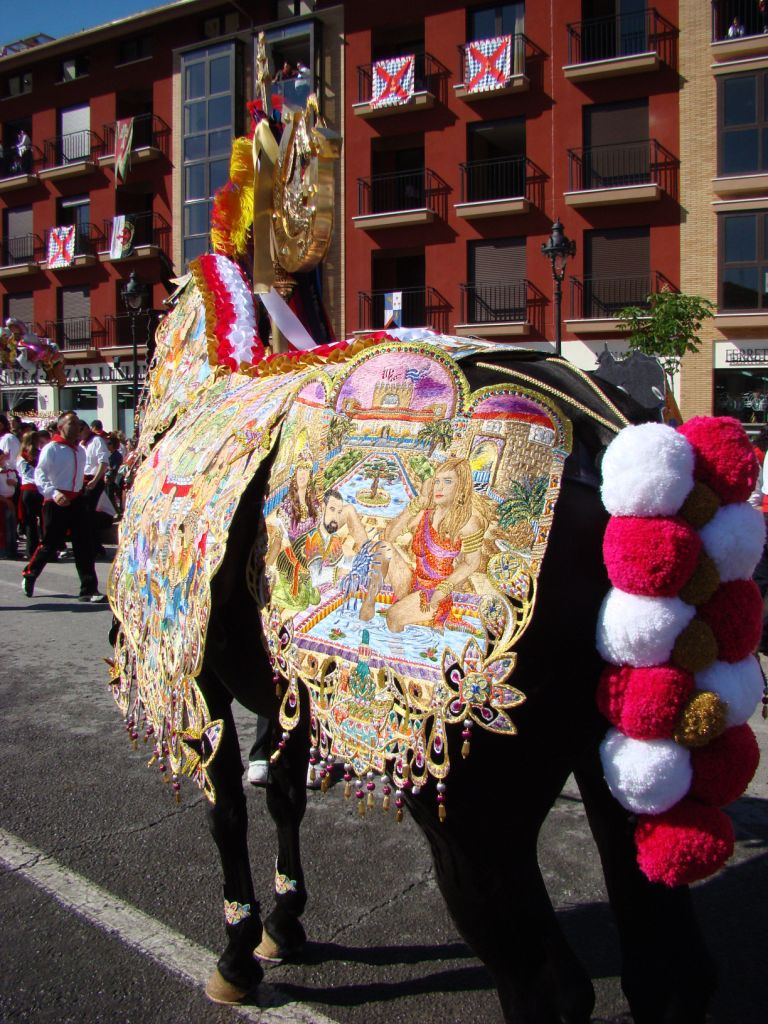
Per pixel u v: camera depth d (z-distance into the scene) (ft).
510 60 74.43
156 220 96.48
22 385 106.63
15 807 13.12
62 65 103.65
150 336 11.84
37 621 26.96
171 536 7.76
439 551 5.43
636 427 5.10
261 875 11.14
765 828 11.89
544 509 5.19
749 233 68.95
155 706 8.07
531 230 75.82
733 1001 8.31
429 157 79.36
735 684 5.01
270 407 7.29
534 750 5.27
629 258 72.84
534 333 75.97
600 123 73.46
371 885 10.74
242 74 90.22
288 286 10.28
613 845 5.98
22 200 106.42
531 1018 5.31
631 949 5.91
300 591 6.20
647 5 71.51
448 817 5.39
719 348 69.56
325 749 5.84
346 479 6.05
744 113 68.95
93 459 36.50
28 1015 8.30
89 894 10.54
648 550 4.80
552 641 5.12
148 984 8.78
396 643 5.48
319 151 8.86
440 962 9.05
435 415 5.79
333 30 82.94
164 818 12.72
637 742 4.96
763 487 17.90
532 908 5.45
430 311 79.41
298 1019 8.19
